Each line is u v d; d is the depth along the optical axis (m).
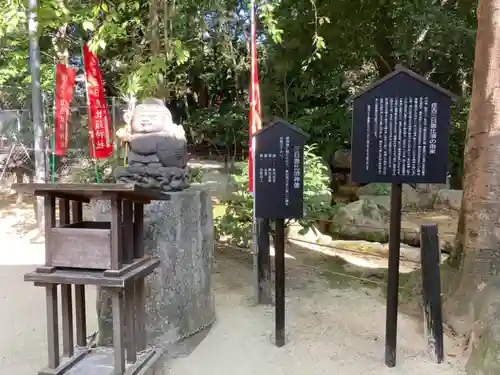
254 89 4.05
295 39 7.17
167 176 3.28
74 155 8.81
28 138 9.30
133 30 5.93
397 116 2.95
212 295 3.74
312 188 5.40
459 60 9.26
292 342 3.45
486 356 2.89
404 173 2.97
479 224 3.66
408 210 9.10
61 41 7.48
